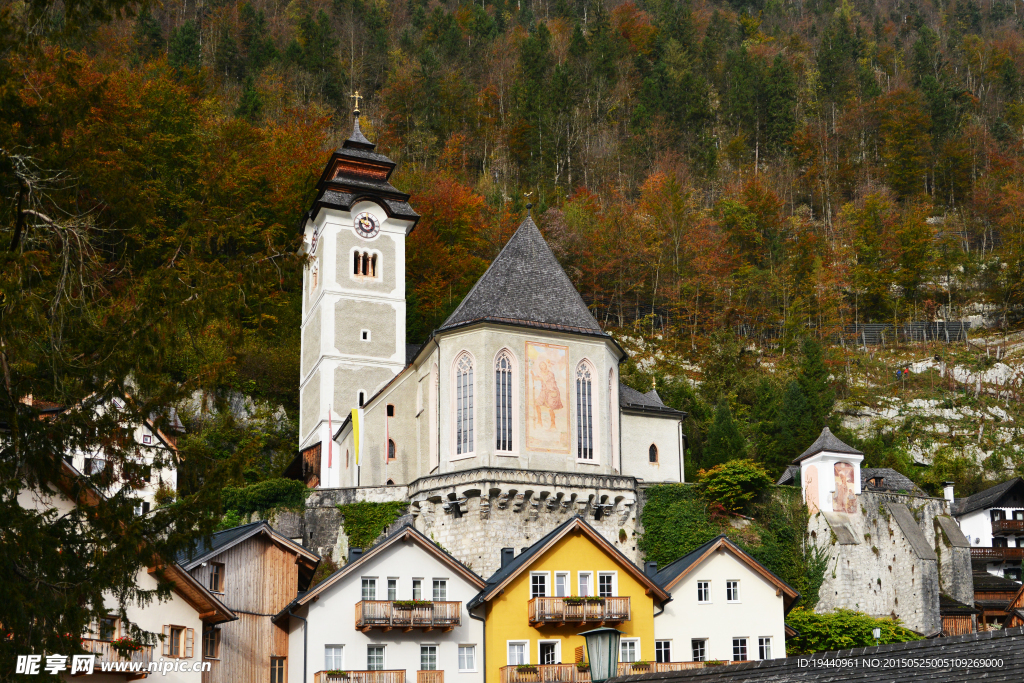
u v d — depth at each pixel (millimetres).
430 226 104375
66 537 23500
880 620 60375
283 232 92562
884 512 66688
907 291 127062
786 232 134125
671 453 71188
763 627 52344
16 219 24172
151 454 25938
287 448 83250
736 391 100125
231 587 45844
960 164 148250
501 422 59906
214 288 24891
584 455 61312
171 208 86938
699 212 128125
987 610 68625
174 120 92188
